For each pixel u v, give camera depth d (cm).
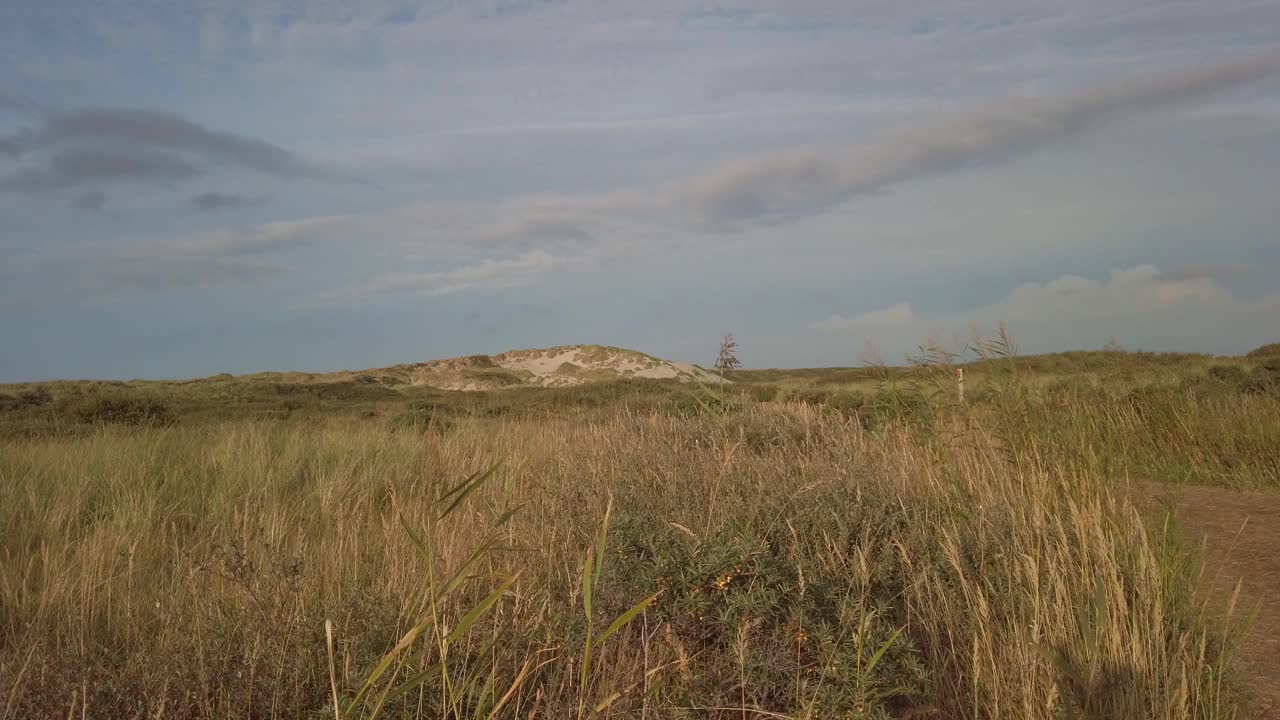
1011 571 360
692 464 558
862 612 285
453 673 267
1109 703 266
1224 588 426
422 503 588
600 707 223
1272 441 743
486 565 384
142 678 273
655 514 412
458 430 1020
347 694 262
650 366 3938
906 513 421
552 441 862
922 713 281
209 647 292
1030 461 474
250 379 3900
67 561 439
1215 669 311
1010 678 284
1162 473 735
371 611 307
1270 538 528
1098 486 418
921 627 336
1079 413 532
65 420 1422
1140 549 354
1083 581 319
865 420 762
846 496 446
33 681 271
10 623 341
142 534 479
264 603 308
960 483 487
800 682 272
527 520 464
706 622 309
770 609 303
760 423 802
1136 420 789
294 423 1198
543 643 293
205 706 265
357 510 555
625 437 809
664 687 270
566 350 4256
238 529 458
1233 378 1354
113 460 748
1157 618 297
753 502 433
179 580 380
